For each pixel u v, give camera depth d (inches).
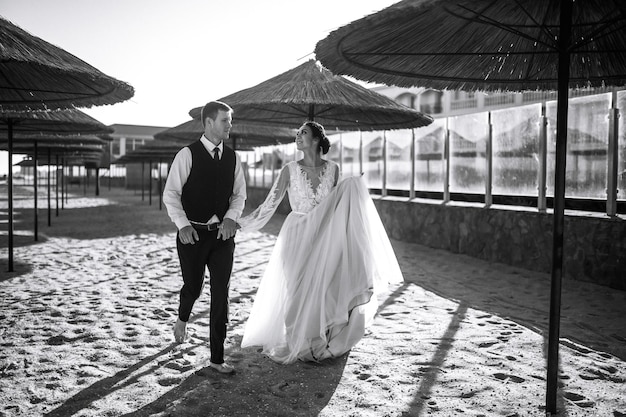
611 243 241.9
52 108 215.2
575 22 134.9
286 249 153.2
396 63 152.6
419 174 399.5
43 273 274.8
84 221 593.6
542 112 297.9
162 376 131.5
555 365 111.6
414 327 177.5
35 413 110.5
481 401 117.6
